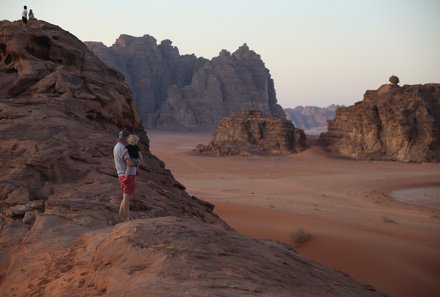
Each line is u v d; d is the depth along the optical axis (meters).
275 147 128.62
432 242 32.62
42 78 22.14
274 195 61.47
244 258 6.80
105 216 9.85
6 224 9.95
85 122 19.55
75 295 6.16
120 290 5.68
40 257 8.10
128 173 9.70
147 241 6.94
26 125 16.36
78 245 8.22
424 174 91.50
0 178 13.53
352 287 7.84
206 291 5.13
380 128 121.56
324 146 130.88
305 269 7.67
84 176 14.21
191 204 17.17
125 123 24.12
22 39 23.45
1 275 8.16
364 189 71.12
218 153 125.12
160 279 5.56
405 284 20.41
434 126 117.31
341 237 27.39
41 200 11.52
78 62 25.12
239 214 35.66
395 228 38.75
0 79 22.20
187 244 6.79
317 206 52.31
